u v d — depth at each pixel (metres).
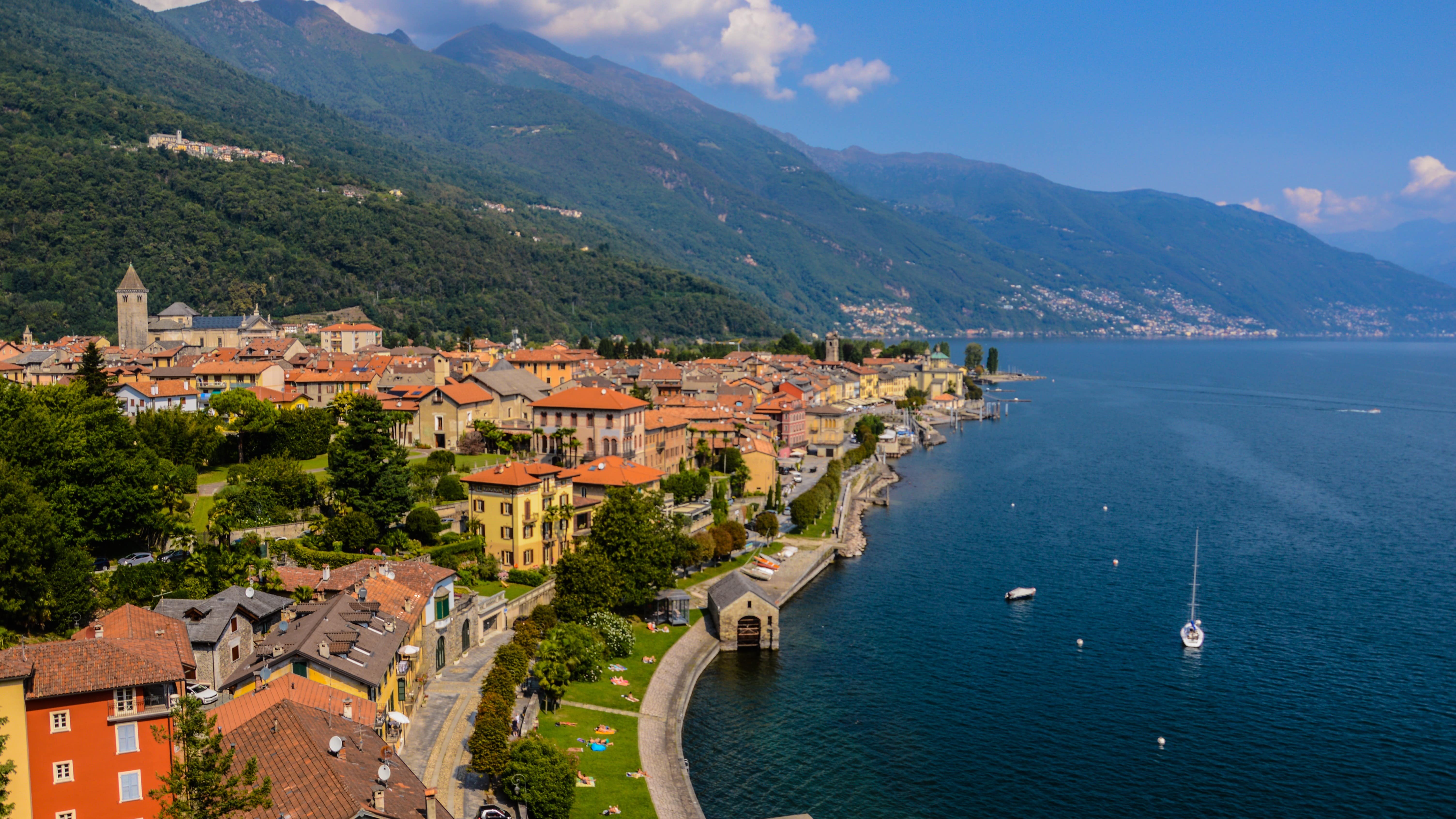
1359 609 164.38
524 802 85.62
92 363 191.88
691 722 119.25
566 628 123.81
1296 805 103.38
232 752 63.06
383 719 86.50
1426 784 107.69
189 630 92.69
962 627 154.88
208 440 169.38
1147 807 102.75
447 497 166.88
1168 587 175.88
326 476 170.62
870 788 104.50
